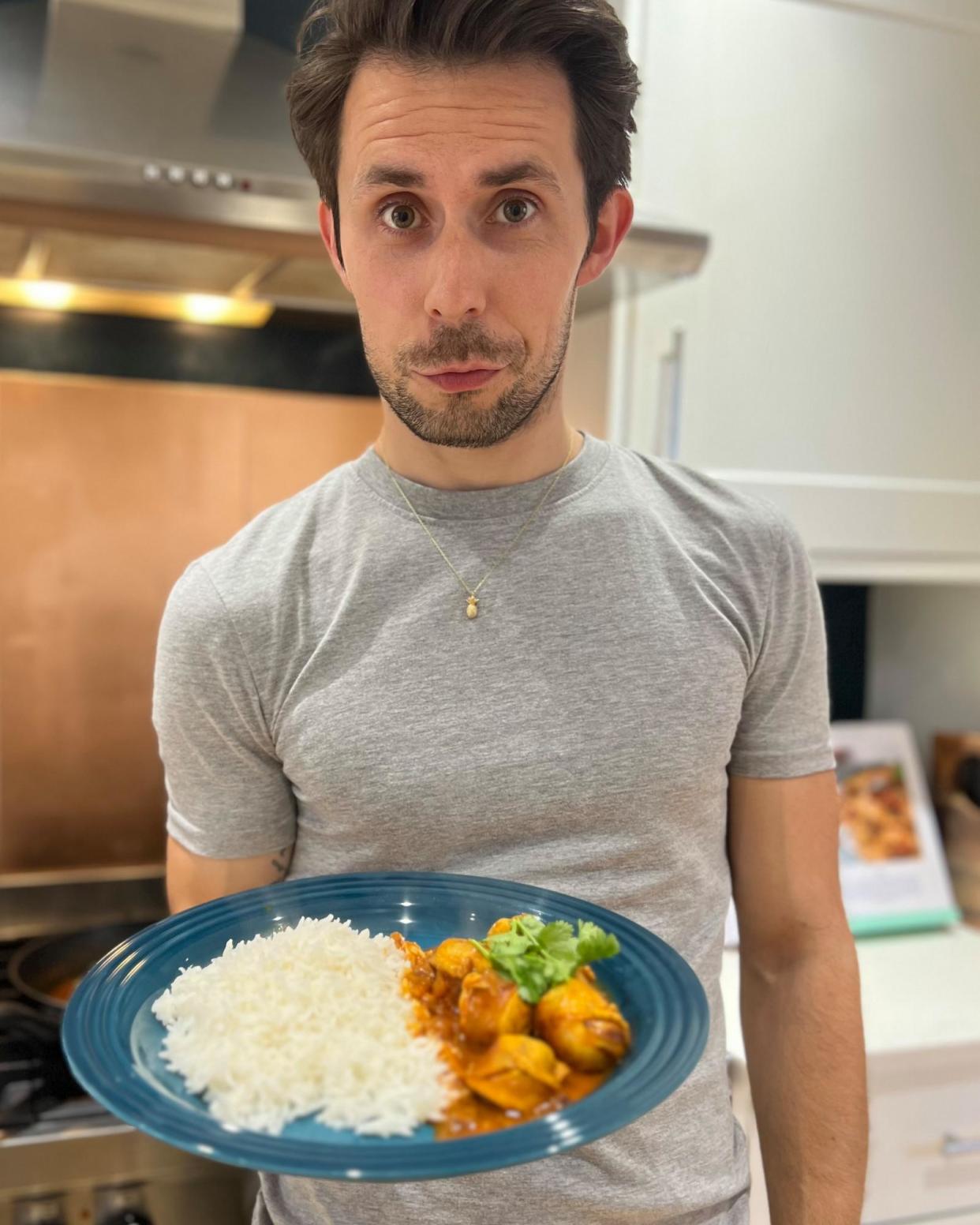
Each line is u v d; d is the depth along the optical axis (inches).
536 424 34.5
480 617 33.7
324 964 27.7
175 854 36.2
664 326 61.8
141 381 73.2
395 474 35.6
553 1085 23.6
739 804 37.9
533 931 27.0
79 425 72.0
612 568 34.5
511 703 33.1
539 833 33.4
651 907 33.8
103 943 66.5
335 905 30.8
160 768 75.9
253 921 30.3
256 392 75.5
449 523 34.6
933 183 65.6
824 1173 35.2
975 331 67.6
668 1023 24.3
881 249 64.8
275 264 59.1
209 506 75.4
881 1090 56.4
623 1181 32.0
